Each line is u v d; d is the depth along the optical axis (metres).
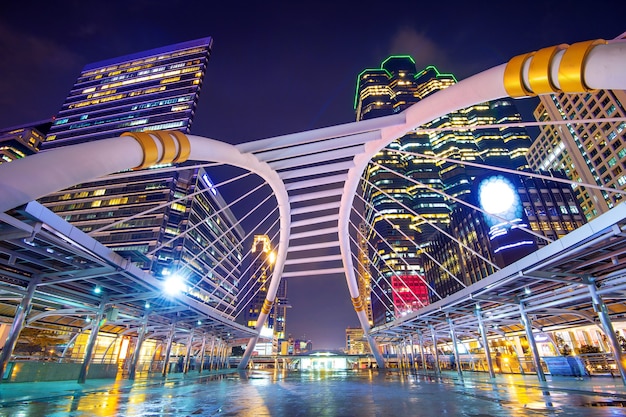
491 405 11.56
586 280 16.69
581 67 8.93
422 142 197.25
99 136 117.62
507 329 39.00
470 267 98.81
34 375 19.19
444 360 53.50
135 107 124.31
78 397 13.88
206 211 111.94
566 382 19.73
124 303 24.45
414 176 180.62
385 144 22.44
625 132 83.81
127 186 99.56
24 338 32.50
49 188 9.52
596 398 12.77
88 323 32.34
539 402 11.95
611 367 23.86
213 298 112.56
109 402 12.50
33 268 16.36
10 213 11.16
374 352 58.50
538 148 124.81
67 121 125.75
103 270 16.77
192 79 129.00
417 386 20.97
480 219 92.69
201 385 22.80
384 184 176.50
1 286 17.00
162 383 23.61
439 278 125.19
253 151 20.34
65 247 13.96
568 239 13.68
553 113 109.06
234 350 131.88
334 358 83.38
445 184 181.38
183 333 43.69
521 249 79.62
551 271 16.61
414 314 35.94
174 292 23.02
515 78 10.86
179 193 100.06
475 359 42.50
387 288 143.25
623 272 15.29
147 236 90.44
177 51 142.00
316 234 46.50
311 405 12.33
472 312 30.16
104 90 134.38
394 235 157.75
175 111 119.75
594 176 93.75
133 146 12.23
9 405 11.27
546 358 27.45
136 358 25.48
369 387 20.81
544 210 88.06
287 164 25.73
